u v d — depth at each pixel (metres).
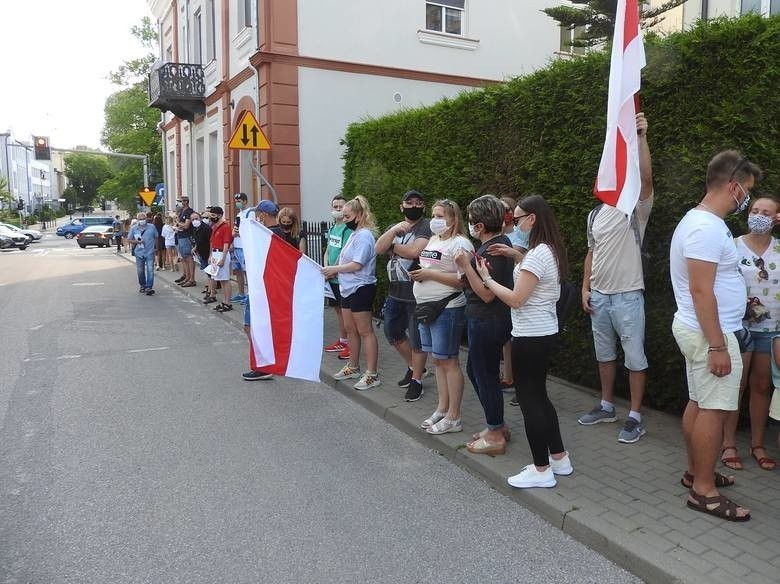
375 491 4.19
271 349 5.55
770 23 4.33
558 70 5.90
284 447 4.97
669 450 4.54
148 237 13.95
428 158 8.05
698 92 4.74
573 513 3.63
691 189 4.78
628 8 4.04
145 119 39.94
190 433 5.27
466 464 4.56
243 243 5.57
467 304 4.41
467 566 3.29
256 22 12.68
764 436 4.63
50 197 121.44
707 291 3.28
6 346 8.66
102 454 4.80
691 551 3.21
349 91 12.93
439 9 13.94
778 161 4.34
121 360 7.86
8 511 3.88
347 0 12.77
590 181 5.66
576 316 6.02
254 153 14.41
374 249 5.95
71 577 3.18
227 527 3.69
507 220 5.46
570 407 5.52
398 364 7.22
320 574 3.21
